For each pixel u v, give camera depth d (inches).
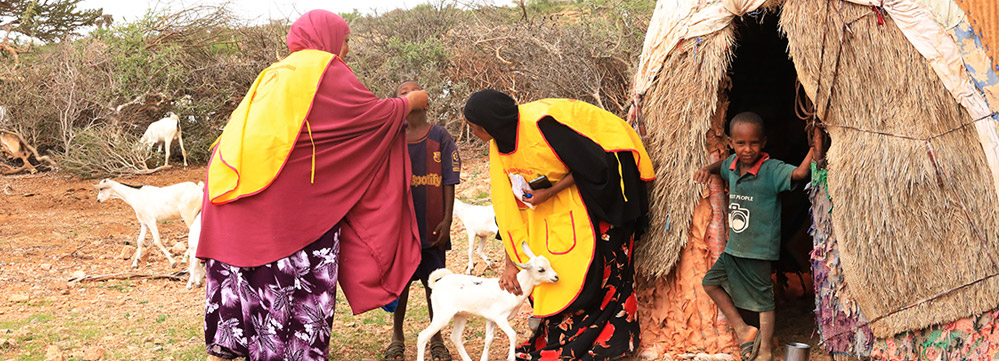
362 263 173.9
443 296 175.9
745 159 177.9
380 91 620.1
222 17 717.3
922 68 157.9
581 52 553.0
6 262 343.3
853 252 169.0
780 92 247.8
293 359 167.0
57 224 441.4
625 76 548.7
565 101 184.2
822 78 169.3
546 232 187.5
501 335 220.7
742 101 247.0
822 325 181.3
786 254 242.1
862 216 167.0
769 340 179.2
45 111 649.0
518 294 178.1
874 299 168.7
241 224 163.9
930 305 162.2
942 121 156.9
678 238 188.7
